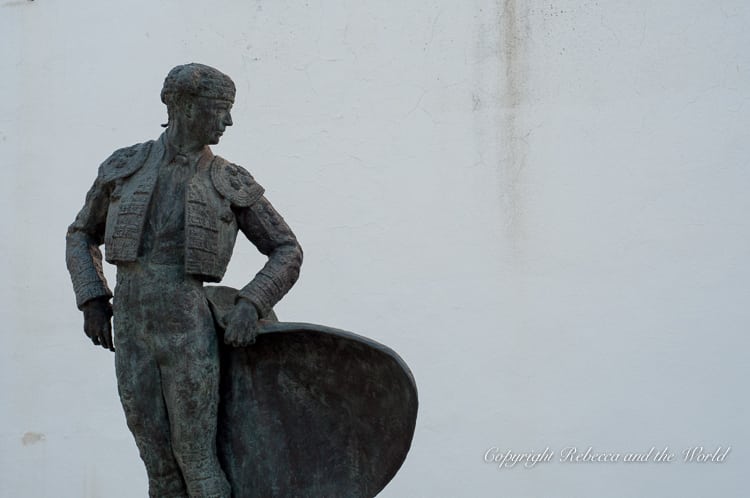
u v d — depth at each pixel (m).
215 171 6.14
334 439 6.21
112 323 6.24
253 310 6.02
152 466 6.09
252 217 6.21
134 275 6.02
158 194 6.07
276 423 6.22
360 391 6.12
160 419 6.04
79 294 6.20
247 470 6.20
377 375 6.05
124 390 6.04
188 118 6.07
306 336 6.06
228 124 6.15
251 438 6.21
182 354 5.96
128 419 6.08
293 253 6.22
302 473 6.22
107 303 6.26
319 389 6.18
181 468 6.07
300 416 6.22
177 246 6.01
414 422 6.03
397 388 6.01
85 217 6.33
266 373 6.20
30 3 11.92
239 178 6.19
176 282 5.99
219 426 6.20
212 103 6.07
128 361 6.03
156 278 5.98
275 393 6.21
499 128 11.12
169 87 6.05
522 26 11.20
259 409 6.21
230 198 6.10
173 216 6.02
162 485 6.10
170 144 6.13
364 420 6.16
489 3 11.26
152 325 5.97
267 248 6.26
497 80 11.17
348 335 5.98
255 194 6.19
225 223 6.11
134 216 6.00
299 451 6.22
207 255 6.00
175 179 6.09
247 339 5.98
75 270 6.26
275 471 6.21
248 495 6.20
